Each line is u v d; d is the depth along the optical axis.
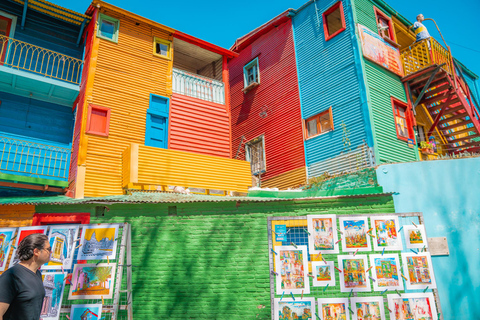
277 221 6.15
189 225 7.26
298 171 13.56
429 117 14.57
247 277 6.86
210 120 13.77
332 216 6.06
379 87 12.53
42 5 12.06
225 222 7.27
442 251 7.34
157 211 7.36
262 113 16.11
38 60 12.04
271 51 16.44
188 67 16.61
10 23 11.89
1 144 10.61
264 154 15.44
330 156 12.45
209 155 12.50
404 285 6.18
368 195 7.41
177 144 12.60
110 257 5.83
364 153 11.34
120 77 12.12
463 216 7.65
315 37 14.33
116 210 7.36
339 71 12.92
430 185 8.09
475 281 7.10
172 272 6.89
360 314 5.58
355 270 5.80
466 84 15.99
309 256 6.27
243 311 6.64
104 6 12.34
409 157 12.49
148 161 10.48
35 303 3.24
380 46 13.33
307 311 5.60
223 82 14.93
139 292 6.72
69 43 13.00
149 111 12.35
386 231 5.99
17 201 7.96
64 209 7.50
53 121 11.85
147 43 13.23
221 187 11.60
